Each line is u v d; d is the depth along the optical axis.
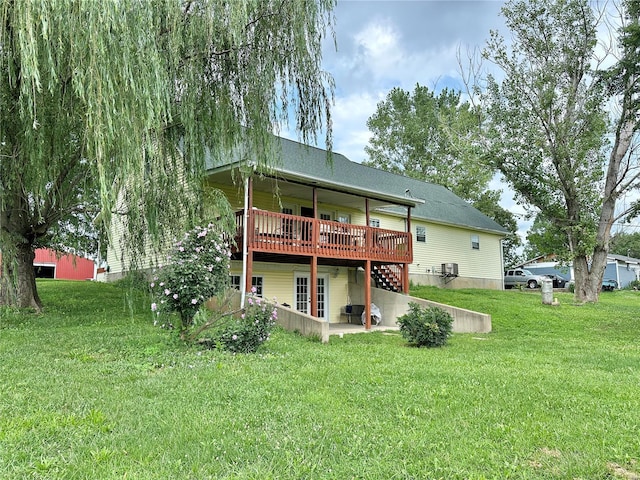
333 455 3.19
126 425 3.65
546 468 3.11
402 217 20.34
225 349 7.34
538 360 7.84
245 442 3.35
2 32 5.38
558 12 17.91
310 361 6.86
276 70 8.01
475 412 4.34
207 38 7.23
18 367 5.62
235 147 8.36
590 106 17.81
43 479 2.70
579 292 19.06
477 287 24.17
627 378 6.27
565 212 19.09
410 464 3.07
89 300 13.50
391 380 5.63
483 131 19.75
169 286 7.44
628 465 3.21
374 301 16.16
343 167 17.66
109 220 5.98
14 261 8.03
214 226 8.74
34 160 6.41
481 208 35.78
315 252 12.65
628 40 15.40
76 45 5.45
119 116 5.77
